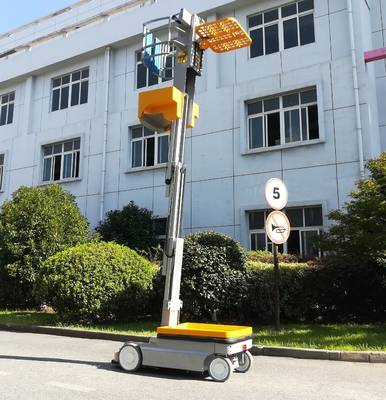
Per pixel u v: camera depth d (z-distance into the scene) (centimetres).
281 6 1471
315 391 463
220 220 1417
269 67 1438
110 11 1844
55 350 715
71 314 955
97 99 1823
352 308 981
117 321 1004
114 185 1689
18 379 505
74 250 993
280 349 672
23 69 2044
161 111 588
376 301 969
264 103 1435
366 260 854
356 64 1277
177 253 581
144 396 435
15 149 2034
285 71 1406
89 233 1379
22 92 2091
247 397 436
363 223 809
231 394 447
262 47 1486
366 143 1226
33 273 1177
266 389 469
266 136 1414
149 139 1669
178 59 619
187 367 511
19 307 1319
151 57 616
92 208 1728
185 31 628
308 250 1277
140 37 1720
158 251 1141
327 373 551
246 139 1428
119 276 971
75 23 1981
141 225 1462
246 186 1391
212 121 1491
